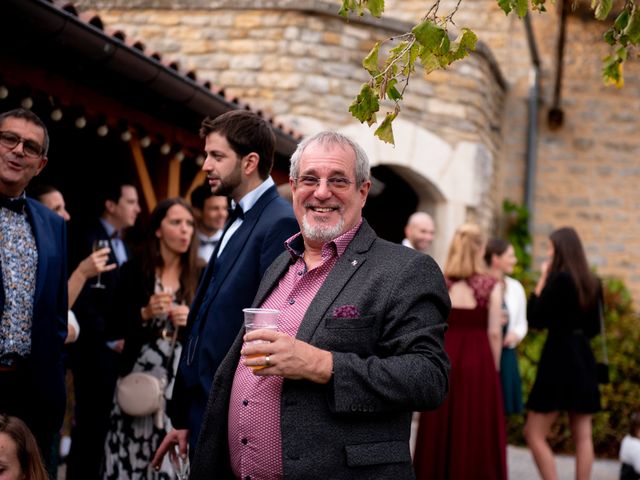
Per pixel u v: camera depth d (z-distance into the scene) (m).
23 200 3.08
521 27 11.22
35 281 3.02
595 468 7.05
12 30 3.71
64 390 3.14
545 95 11.21
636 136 11.00
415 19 10.89
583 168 11.09
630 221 10.96
